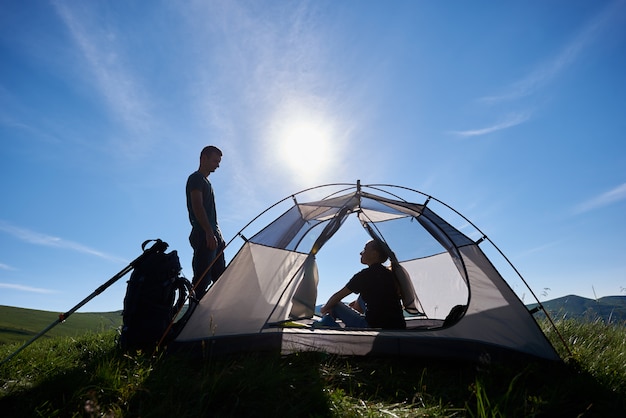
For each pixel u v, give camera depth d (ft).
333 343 12.33
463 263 13.57
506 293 12.68
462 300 16.99
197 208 15.79
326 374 10.48
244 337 12.42
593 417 8.23
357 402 8.93
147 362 11.10
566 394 9.09
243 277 13.47
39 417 7.47
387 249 15.72
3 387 9.32
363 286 14.46
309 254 14.85
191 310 13.21
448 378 11.07
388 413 8.21
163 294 13.46
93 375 9.28
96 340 16.85
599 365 11.35
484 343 12.00
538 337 11.96
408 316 19.11
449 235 14.06
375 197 15.56
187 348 12.00
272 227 14.75
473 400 9.36
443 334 12.39
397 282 15.79
